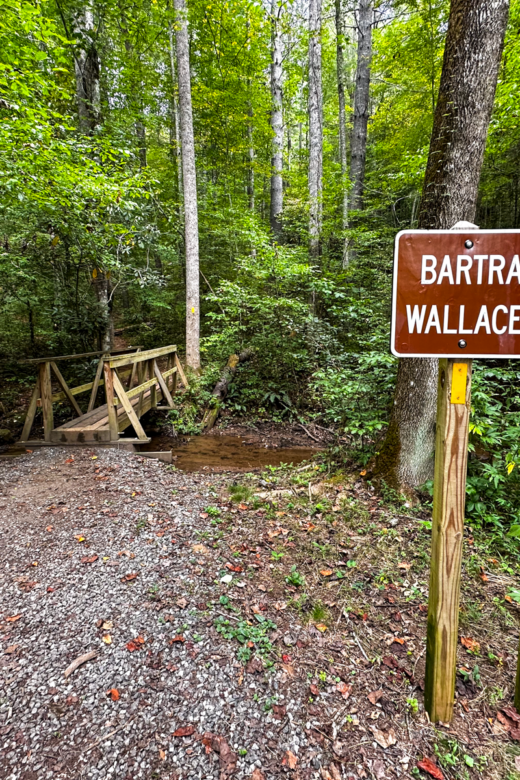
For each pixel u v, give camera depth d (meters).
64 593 2.30
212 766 1.46
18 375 8.04
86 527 3.02
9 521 3.11
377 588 2.40
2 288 7.69
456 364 1.39
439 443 1.46
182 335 10.04
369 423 3.69
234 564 2.64
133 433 6.25
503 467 3.14
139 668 1.84
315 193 8.29
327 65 14.60
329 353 6.52
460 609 2.22
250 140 11.08
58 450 4.88
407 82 8.95
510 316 1.35
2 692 1.71
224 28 9.41
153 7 8.60
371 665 1.90
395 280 1.38
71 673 1.81
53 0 6.60
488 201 9.60
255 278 7.78
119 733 1.56
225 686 1.76
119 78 9.05
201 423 6.52
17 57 4.07
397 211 13.59
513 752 1.53
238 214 9.52
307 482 3.88
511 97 4.73
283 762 1.48
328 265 8.51
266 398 7.01
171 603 2.24
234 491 3.85
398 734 1.59
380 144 11.23
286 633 2.08
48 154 4.28
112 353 6.82
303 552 2.77
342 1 10.20
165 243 10.46
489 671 1.86
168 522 3.15
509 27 5.20
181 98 7.16
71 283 8.21
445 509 1.46
